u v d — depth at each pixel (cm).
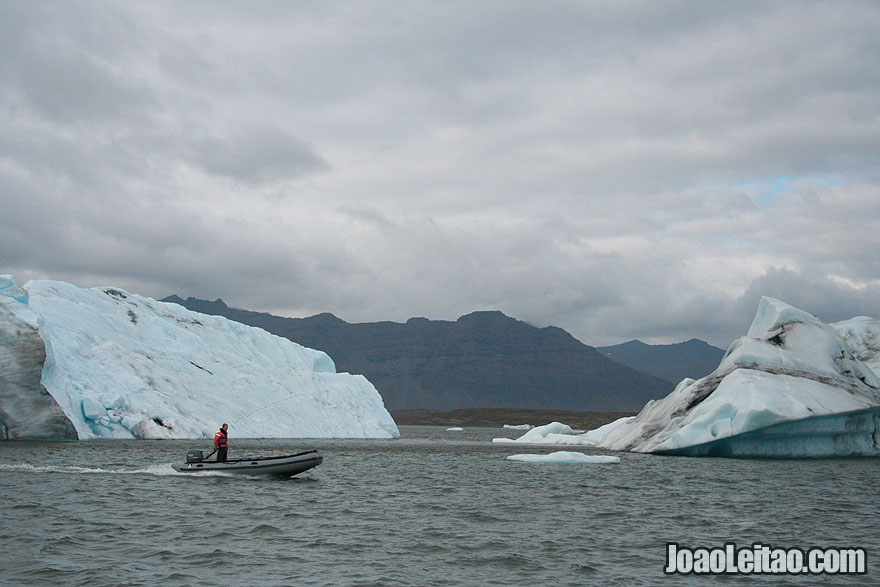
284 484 3762
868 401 5494
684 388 6369
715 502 3331
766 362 5850
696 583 1956
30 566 1958
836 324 7625
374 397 10275
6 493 3130
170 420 7081
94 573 1906
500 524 2741
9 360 6009
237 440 7456
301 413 8594
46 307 7206
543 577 1980
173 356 7981
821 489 3791
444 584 1894
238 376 8338
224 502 3078
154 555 2119
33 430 6097
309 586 1838
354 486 3800
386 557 2164
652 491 3706
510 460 5744
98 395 6719
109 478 3725
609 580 1966
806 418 5078
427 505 3175
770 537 2544
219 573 1941
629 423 7388
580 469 4850
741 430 5191
